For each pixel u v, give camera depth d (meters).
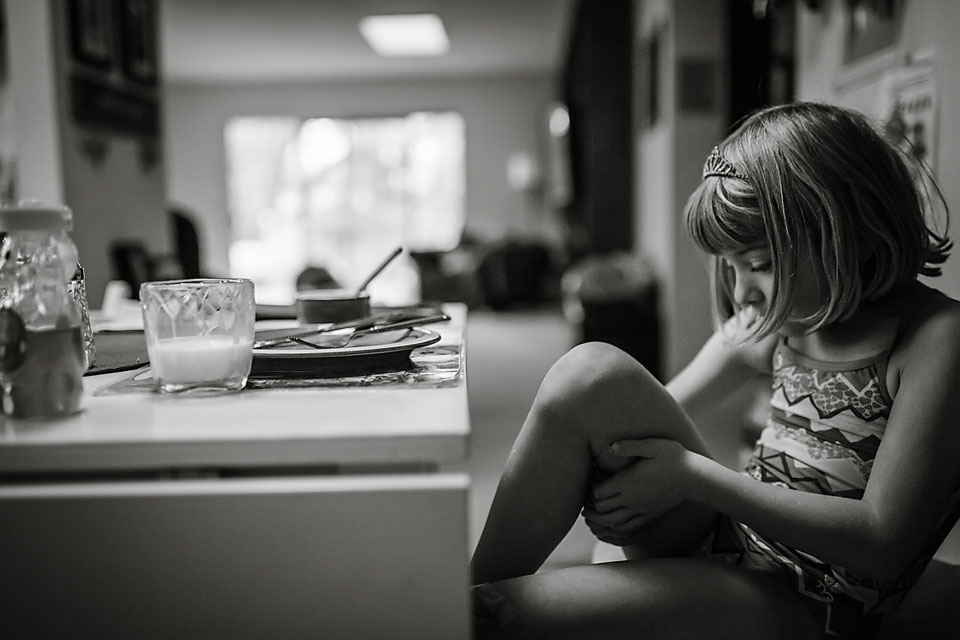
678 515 1.08
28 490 0.68
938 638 1.03
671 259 4.34
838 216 0.97
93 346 1.05
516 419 3.87
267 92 11.52
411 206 11.98
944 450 0.91
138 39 4.61
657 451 0.97
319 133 11.90
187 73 10.96
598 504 1.00
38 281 0.76
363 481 0.68
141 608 0.69
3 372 0.74
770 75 3.88
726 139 1.09
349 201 12.02
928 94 1.70
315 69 10.84
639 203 5.84
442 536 0.68
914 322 1.00
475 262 9.45
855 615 0.99
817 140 0.99
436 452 0.68
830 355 1.06
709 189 1.05
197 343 0.84
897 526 0.90
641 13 5.59
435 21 8.16
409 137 11.85
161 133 4.99
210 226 11.75
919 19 1.75
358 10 7.68
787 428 1.09
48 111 3.71
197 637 0.69
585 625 0.90
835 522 0.91
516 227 11.62
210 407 0.79
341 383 0.89
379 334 1.05
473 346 6.36
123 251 4.11
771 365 1.21
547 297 9.41
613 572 0.96
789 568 0.99
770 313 1.00
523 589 0.92
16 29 3.66
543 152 11.44
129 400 0.83
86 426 0.72
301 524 0.68
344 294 1.33
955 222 1.58
